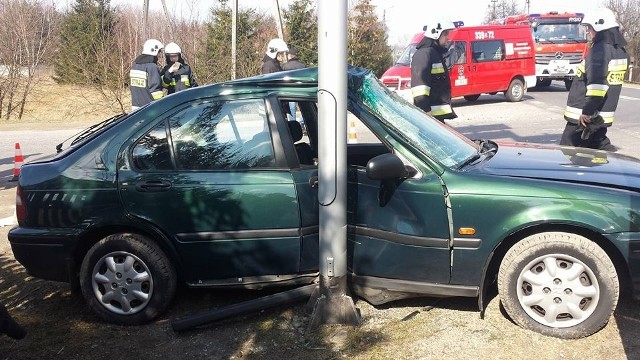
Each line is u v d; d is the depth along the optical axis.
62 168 4.09
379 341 3.65
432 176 3.68
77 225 4.00
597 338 3.58
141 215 3.94
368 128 3.87
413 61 6.60
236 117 4.04
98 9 21.91
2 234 6.30
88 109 22.56
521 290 3.65
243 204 3.88
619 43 6.00
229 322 4.02
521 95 18.44
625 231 3.43
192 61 19.34
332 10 3.43
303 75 4.07
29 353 3.77
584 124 6.17
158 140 4.05
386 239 3.77
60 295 4.64
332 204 3.64
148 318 4.05
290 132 4.03
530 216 3.52
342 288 3.79
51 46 25.16
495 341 3.59
